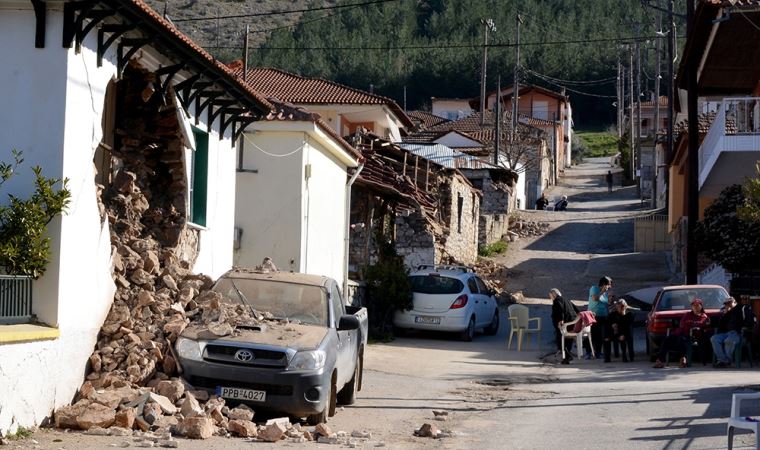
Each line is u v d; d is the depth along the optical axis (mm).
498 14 129875
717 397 15664
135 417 11320
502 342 27953
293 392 12281
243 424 11508
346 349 14453
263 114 18500
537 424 13500
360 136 36562
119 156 15180
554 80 111312
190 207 16828
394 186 32781
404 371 20250
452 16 134000
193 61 14914
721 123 27125
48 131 11977
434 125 86375
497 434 12680
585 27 129250
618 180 89188
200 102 16734
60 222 11820
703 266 36562
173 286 14211
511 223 56000
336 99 45188
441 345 26453
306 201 22828
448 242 38406
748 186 21516
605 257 46938
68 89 12031
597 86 133875
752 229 24344
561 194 81312
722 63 29359
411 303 27766
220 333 12664
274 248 22391
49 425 11289
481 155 68250
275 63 120562
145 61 14469
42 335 11133
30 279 11523
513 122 73500
